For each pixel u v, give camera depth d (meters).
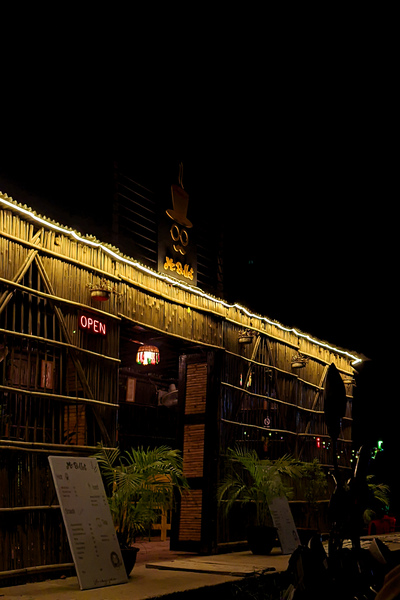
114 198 6.92
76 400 5.57
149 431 9.62
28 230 5.39
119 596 4.41
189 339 7.31
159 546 8.16
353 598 1.63
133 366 9.64
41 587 4.78
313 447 9.70
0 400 4.96
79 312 5.79
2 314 5.14
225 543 7.50
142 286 6.63
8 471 4.94
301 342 9.78
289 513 7.86
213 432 7.63
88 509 5.15
